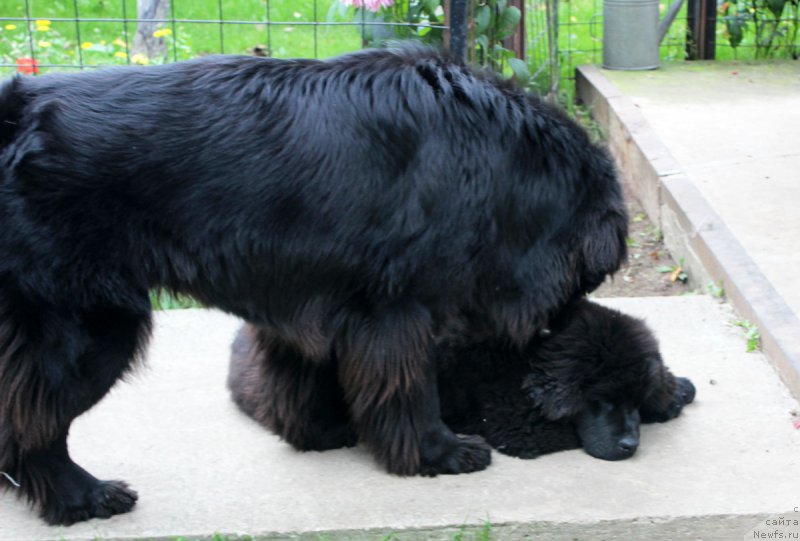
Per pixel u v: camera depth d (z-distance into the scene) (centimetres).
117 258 310
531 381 336
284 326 323
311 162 314
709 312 391
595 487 327
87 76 318
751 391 356
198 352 379
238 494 328
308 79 321
